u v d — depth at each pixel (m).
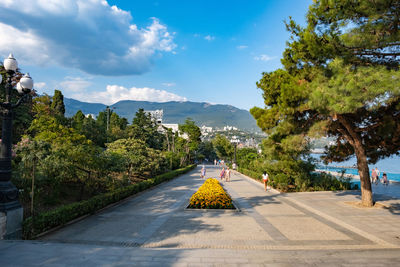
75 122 35.91
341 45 8.34
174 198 14.80
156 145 52.31
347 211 11.00
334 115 9.25
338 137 14.23
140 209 11.72
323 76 9.12
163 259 5.20
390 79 6.66
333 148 14.85
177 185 21.78
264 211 11.38
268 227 8.72
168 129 52.38
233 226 8.81
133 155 17.64
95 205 10.79
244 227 8.70
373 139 12.48
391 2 6.73
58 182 10.89
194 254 5.59
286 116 11.02
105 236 7.65
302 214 10.80
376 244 7.06
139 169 18.17
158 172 25.58
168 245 6.87
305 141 10.97
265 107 12.55
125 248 6.00
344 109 7.30
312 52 9.07
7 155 6.99
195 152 68.88
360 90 7.18
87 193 13.27
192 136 62.03
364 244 7.04
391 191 18.84
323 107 8.28
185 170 36.84
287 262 5.09
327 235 7.86
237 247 6.75
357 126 12.40
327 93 7.76
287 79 10.66
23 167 9.76
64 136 14.01
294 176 18.59
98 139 37.06
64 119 31.81
